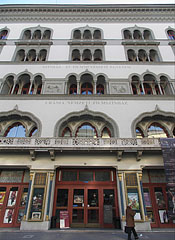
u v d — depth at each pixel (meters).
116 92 16.97
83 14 23.77
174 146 12.58
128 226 8.00
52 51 20.19
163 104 15.77
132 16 23.75
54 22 23.41
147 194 13.27
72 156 13.23
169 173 11.82
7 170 13.86
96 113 15.17
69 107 15.50
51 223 11.81
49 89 17.03
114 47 20.67
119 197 12.23
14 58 19.55
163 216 12.62
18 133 15.35
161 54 20.08
